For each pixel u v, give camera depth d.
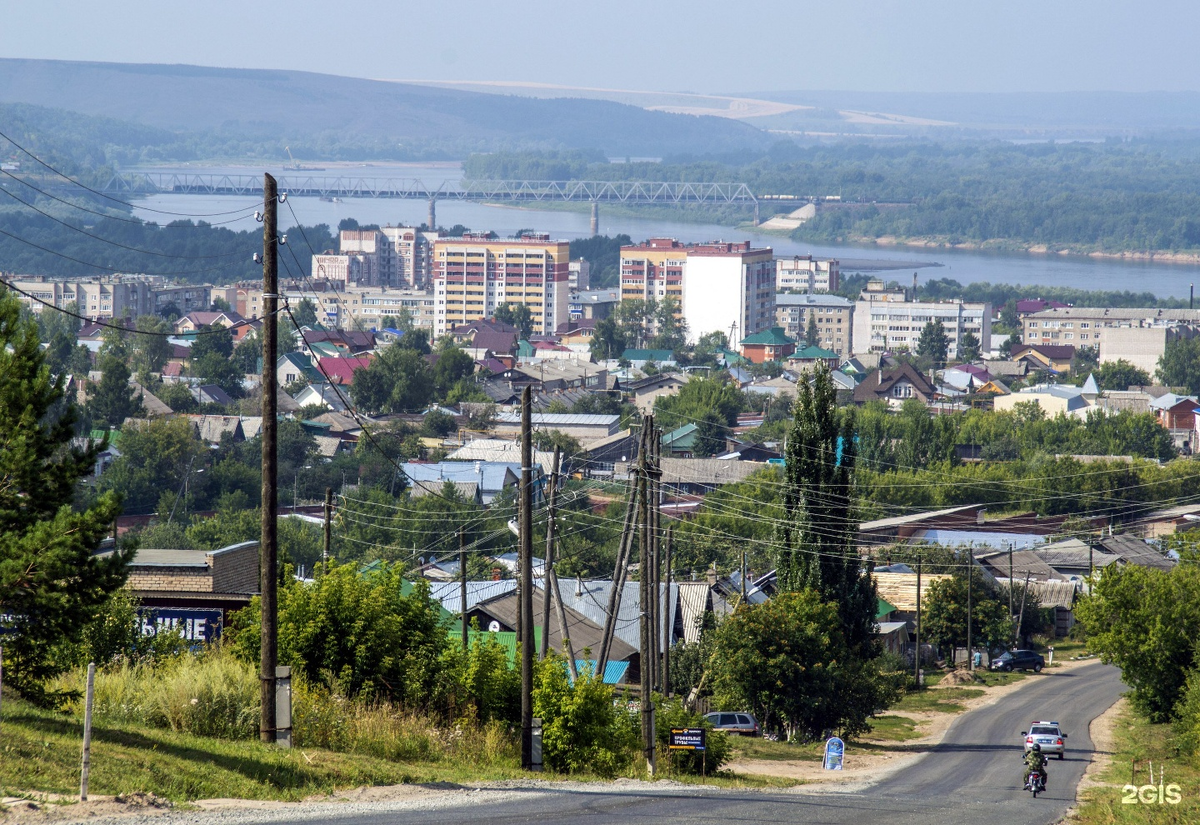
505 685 61.88
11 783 33.44
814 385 103.38
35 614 42.62
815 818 44.50
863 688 98.81
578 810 41.44
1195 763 83.38
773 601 99.88
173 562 74.31
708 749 70.00
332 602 57.28
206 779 38.28
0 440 43.84
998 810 55.06
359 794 40.78
